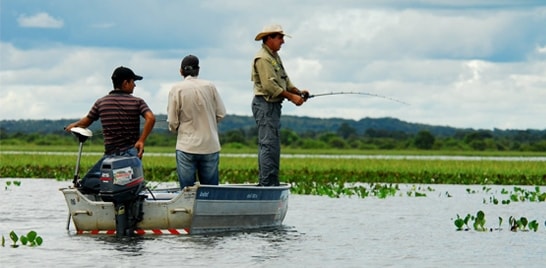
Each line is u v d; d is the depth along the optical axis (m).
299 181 52.56
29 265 20.09
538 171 63.53
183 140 25.98
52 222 29.06
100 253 21.72
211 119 26.20
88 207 24.67
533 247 23.73
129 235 24.50
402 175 59.06
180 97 25.84
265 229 27.25
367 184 52.28
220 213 25.42
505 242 24.73
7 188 45.47
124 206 24.31
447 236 26.08
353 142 195.12
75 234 25.31
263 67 27.33
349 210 34.19
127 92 25.62
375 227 28.30
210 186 24.58
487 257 22.05
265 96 27.56
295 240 24.75
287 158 88.06
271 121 27.62
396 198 40.75
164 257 21.22
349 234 26.33
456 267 20.53
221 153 127.88
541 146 187.88
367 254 22.34
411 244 24.27
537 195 41.75
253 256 21.62
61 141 182.50
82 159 75.44
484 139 191.75
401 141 195.88
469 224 29.48
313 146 191.50
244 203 26.11
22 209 33.69
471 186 51.59
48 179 54.78
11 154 91.25
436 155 137.88
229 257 21.39
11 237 23.27
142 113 25.25
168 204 24.44
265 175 27.83
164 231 24.78
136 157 24.38
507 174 59.91
